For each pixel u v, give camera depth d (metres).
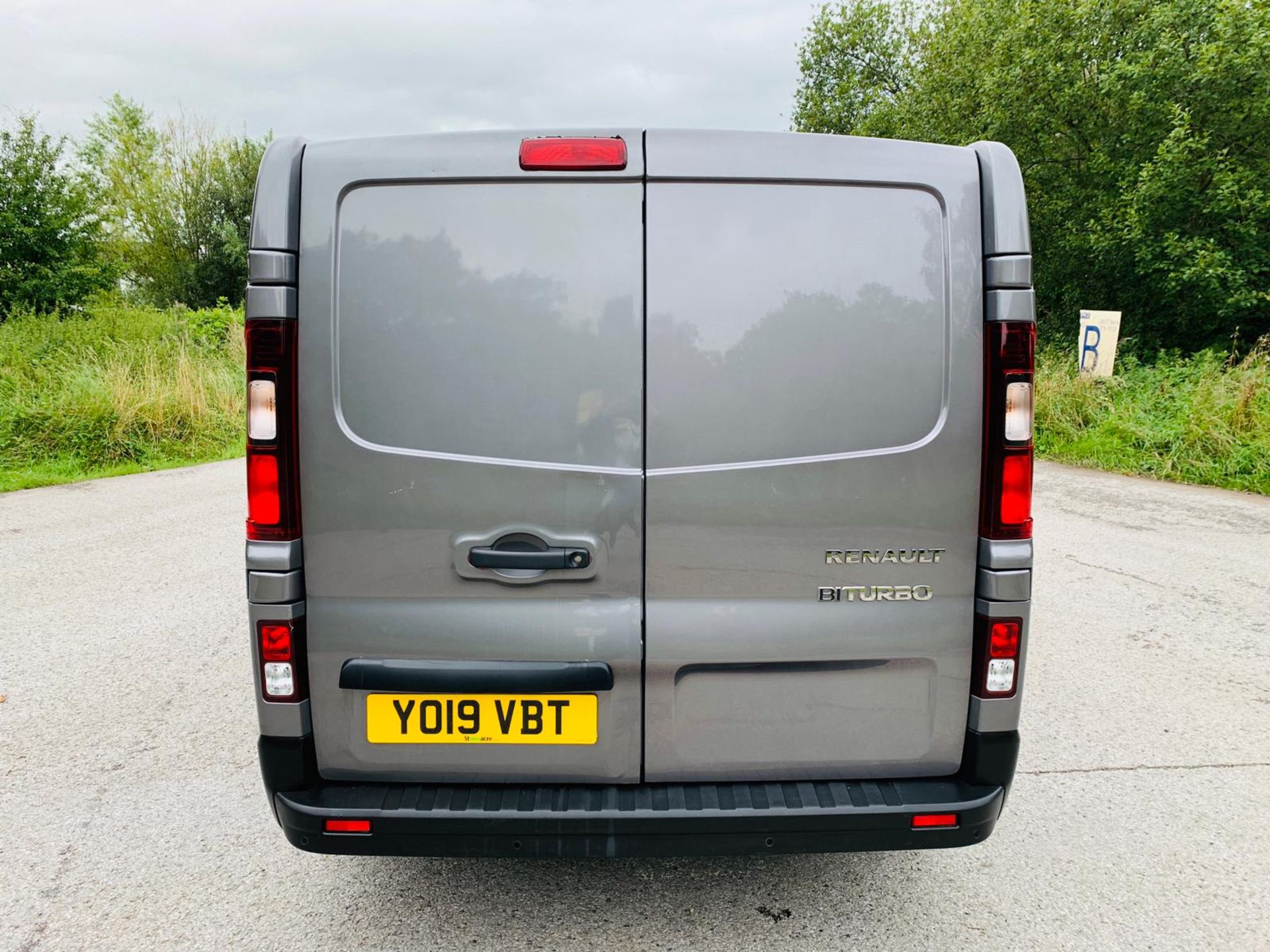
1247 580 5.75
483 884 2.58
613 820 1.99
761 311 2.00
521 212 1.98
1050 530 7.17
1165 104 13.06
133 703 3.86
